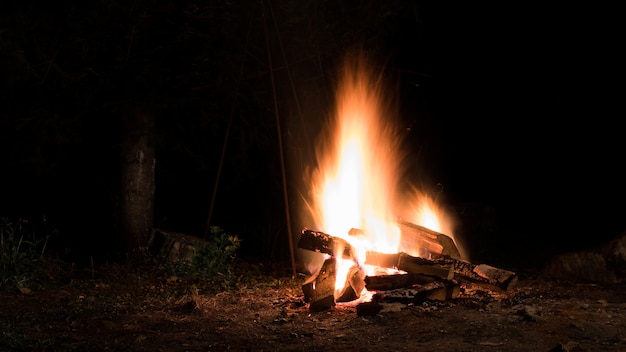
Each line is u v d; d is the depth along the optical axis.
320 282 7.27
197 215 12.64
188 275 9.07
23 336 6.05
